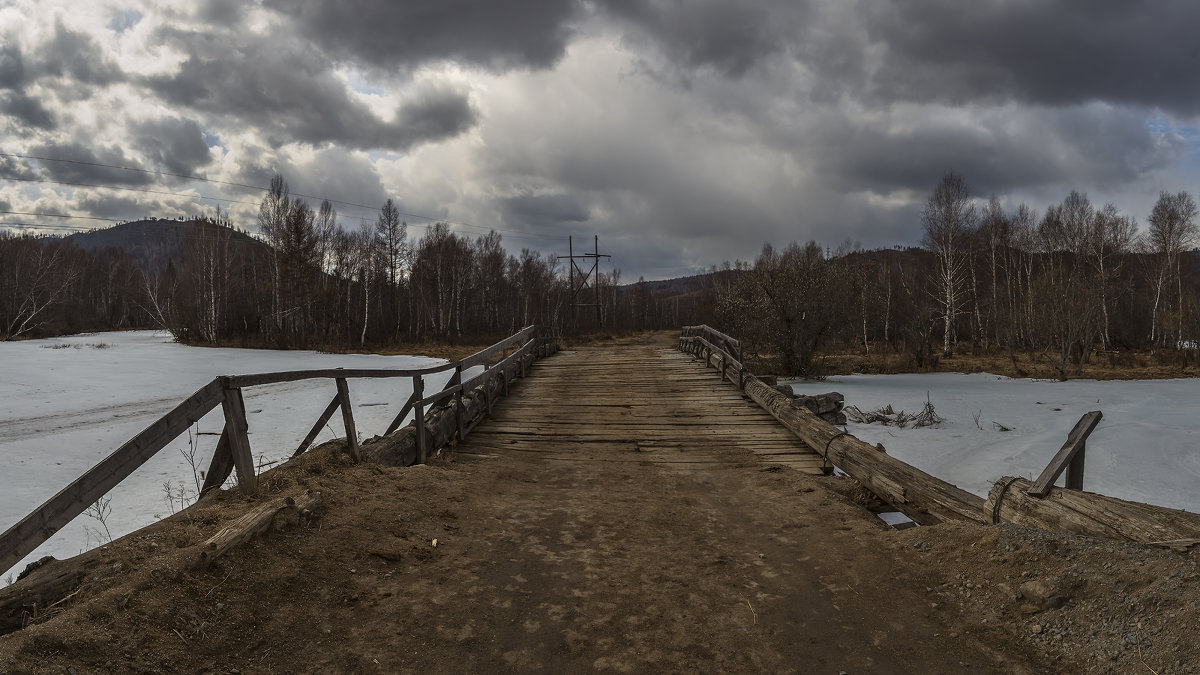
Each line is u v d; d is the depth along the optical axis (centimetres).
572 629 336
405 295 6562
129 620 272
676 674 294
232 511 395
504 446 862
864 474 635
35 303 6875
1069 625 317
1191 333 3741
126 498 916
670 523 529
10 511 891
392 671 290
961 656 309
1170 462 1262
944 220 4256
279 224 5094
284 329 5391
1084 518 385
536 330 1956
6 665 225
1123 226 4819
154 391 2162
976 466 1234
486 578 400
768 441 890
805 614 355
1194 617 276
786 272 2909
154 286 8000
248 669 278
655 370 1656
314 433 567
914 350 3656
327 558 389
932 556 424
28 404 1862
